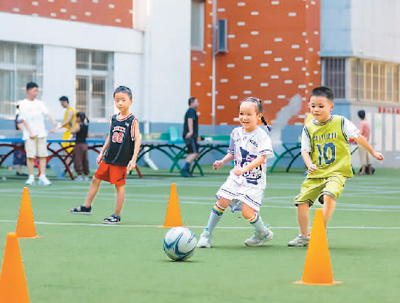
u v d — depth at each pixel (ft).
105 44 78.48
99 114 78.74
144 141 62.44
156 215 33.78
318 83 87.45
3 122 71.87
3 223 30.30
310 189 23.70
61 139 60.59
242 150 23.49
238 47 87.10
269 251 22.66
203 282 17.44
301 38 85.25
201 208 37.24
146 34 81.35
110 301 15.43
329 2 87.40
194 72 86.07
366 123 73.87
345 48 87.30
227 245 24.02
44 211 35.12
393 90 94.22
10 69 72.33
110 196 44.01
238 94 87.15
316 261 17.17
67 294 16.12
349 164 23.53
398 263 20.31
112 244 24.08
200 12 87.30
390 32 93.20
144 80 81.66
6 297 14.11
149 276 18.24
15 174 65.77
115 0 79.25
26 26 72.74
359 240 25.26
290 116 85.46
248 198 23.29
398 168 90.74
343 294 15.99
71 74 76.18
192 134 64.08
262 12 86.22
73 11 76.18
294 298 15.61
